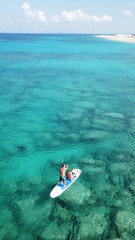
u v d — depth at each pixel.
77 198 11.05
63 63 55.50
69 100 26.98
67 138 17.47
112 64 54.84
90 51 84.69
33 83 34.69
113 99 27.66
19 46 103.56
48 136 17.72
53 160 14.58
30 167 13.75
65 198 11.02
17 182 12.34
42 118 21.27
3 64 50.56
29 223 9.60
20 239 8.84
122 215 10.05
